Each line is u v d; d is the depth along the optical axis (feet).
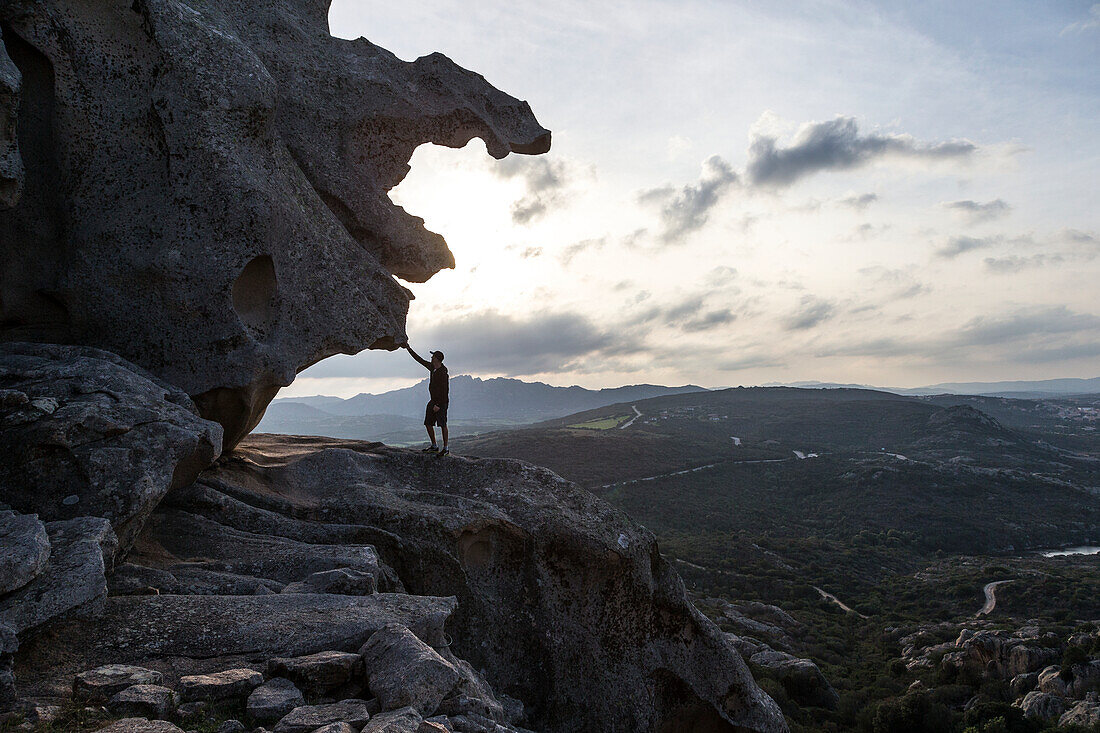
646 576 45.06
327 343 42.16
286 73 47.24
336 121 48.65
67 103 36.45
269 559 32.12
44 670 18.76
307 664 19.35
